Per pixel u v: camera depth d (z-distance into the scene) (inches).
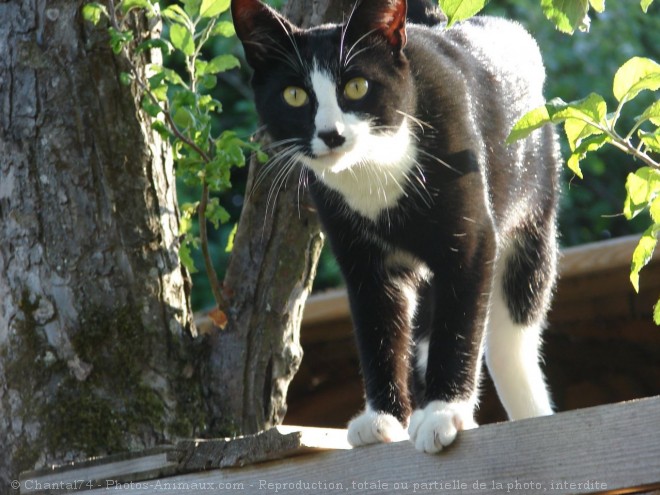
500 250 225.5
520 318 249.4
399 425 187.0
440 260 202.8
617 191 465.7
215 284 217.2
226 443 167.3
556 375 301.4
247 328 218.8
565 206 438.3
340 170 203.0
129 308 205.8
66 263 203.8
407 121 201.6
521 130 156.9
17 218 204.8
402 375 212.4
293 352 222.7
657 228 158.6
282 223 221.6
